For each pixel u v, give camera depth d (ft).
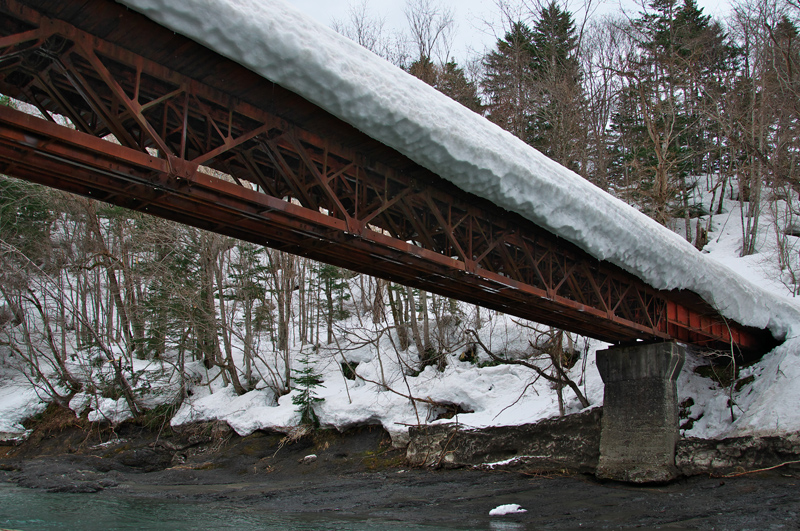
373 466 77.41
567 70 121.70
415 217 40.73
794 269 98.94
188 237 106.11
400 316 111.34
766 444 55.26
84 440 95.91
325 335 127.54
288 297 106.73
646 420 62.03
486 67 151.94
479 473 69.31
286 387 100.94
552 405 76.33
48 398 106.83
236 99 29.45
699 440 59.62
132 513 51.65
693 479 57.36
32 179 27.14
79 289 120.37
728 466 56.49
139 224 103.91
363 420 85.20
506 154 38.60
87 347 109.81
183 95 28.94
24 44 23.77
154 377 102.17
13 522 45.03
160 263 96.94
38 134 22.34
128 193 27.58
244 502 60.70
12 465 85.66
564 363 86.53
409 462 76.23
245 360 105.70
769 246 116.47
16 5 21.98
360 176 36.78
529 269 53.06
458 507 53.83
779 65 103.04
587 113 128.47
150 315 108.06
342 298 126.21
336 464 80.33
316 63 26.96
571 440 67.51
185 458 92.32
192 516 50.26
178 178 26.21
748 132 112.98
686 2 142.10
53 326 132.46
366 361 106.52
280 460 84.79
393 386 93.15
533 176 40.47
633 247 51.62
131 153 24.54
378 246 36.40
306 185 37.17
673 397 62.39
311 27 27.63
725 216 142.51
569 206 44.16
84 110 31.89
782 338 73.10
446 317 103.50
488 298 48.34
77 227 123.65
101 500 60.18
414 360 100.48
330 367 106.73
